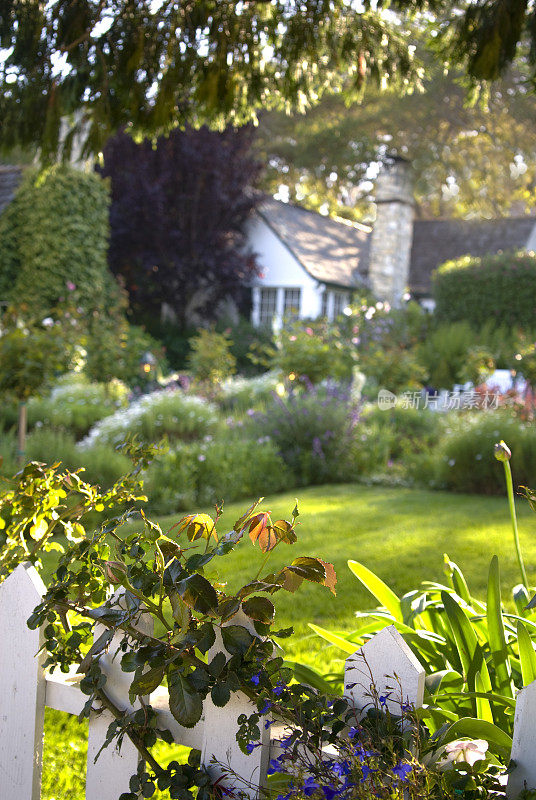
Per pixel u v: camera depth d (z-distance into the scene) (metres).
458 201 21.95
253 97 3.46
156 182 17.94
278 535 1.43
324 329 11.19
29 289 15.19
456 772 1.28
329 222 24.80
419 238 23.44
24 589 1.64
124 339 11.34
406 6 2.96
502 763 1.48
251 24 3.13
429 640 1.85
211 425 9.46
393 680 1.37
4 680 1.67
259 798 1.37
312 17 3.08
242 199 19.56
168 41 3.10
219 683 1.36
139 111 3.29
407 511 6.40
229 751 1.43
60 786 2.23
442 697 1.63
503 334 14.35
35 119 3.20
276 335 11.11
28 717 1.65
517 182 19.67
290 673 1.37
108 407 10.43
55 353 6.93
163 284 19.09
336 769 1.30
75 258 15.33
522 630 1.59
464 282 16.64
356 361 11.12
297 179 25.52
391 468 8.52
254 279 21.05
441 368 13.14
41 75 3.11
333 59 3.24
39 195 15.09
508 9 2.85
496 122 16.55
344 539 5.27
